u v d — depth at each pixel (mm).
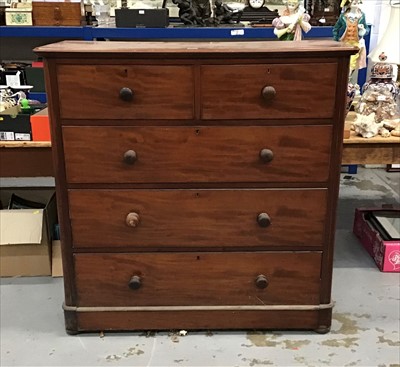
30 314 2098
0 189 2701
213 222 1827
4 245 2312
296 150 1744
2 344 1907
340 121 1715
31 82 3375
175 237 1844
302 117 1707
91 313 1924
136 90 1668
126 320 1937
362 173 3859
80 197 1798
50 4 3176
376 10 3637
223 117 1700
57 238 2410
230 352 1856
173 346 1890
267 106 1690
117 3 3531
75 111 1694
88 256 1864
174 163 1755
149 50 1624
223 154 1745
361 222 2703
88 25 3316
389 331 1977
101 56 1625
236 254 1866
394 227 2592
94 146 1734
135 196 1795
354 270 2436
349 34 2311
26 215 2307
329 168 1768
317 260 1874
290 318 1936
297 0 2303
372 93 2289
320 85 1671
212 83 1660
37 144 2049
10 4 3305
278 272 1888
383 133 2076
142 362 1805
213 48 1666
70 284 1901
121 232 1837
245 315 1932
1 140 2064
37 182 3664
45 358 1829
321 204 1811
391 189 3523
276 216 1822
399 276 2385
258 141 1731
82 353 1855
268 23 3266
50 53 1616
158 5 3547
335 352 1854
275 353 1850
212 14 3193
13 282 2340
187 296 1917
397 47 2412
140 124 1710
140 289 1905
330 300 1932
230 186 1788
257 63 1644
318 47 1658
